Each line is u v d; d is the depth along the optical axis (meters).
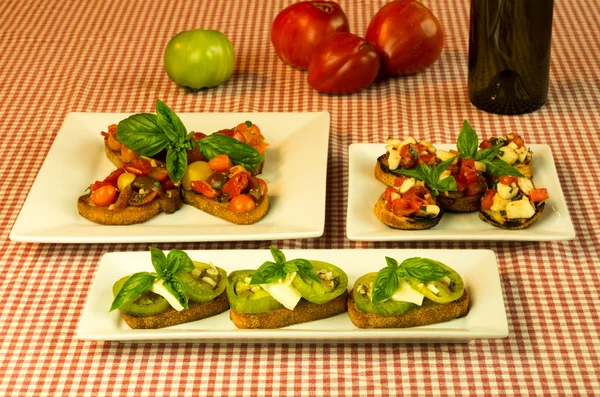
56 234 0.62
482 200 0.62
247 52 0.89
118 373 0.53
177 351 0.55
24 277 0.61
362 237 0.61
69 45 0.91
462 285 0.54
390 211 0.62
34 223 0.63
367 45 0.79
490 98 0.76
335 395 0.52
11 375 0.54
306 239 0.64
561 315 0.56
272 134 0.73
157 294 0.54
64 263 0.62
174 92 0.83
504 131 0.75
